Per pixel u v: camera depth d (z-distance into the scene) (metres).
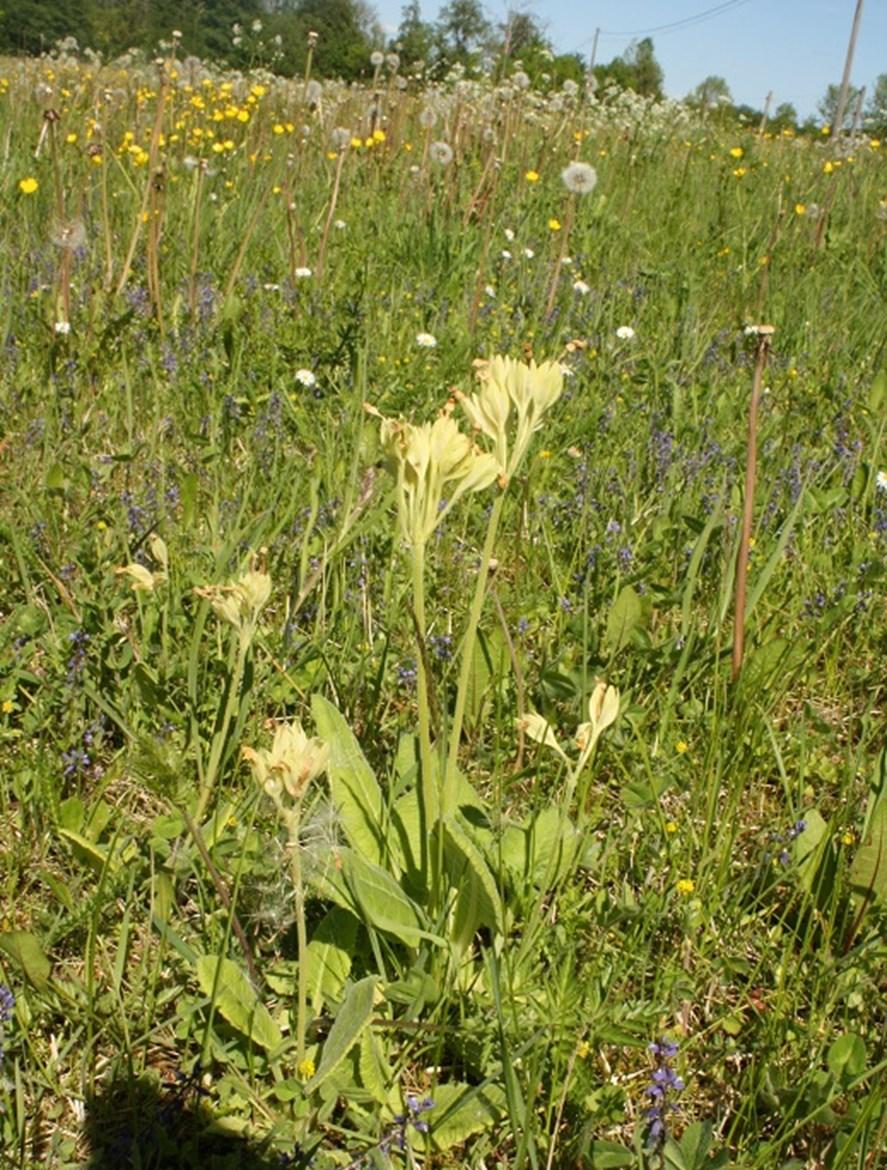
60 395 3.89
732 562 2.63
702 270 6.45
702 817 2.31
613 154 9.27
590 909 1.99
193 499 3.00
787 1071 1.74
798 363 4.93
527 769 2.21
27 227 5.57
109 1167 1.59
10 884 2.00
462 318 4.99
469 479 1.63
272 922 1.95
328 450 3.34
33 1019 1.76
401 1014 1.80
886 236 7.23
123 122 8.26
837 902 2.00
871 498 3.60
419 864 1.92
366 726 2.43
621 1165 1.54
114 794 2.29
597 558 3.05
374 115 7.90
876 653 2.93
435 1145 1.64
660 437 3.71
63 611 2.68
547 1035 1.67
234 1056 1.69
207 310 4.75
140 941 1.94
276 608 2.86
